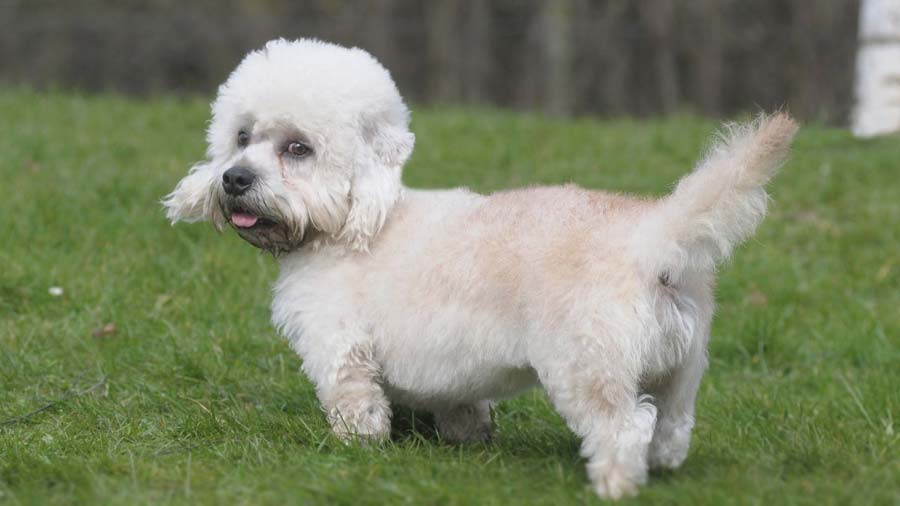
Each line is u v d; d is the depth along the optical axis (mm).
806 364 10062
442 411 7773
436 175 15344
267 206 7180
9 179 13898
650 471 6641
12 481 6559
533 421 8312
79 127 17828
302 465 6703
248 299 10477
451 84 29906
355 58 7527
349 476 6430
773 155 5875
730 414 8383
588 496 6098
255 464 6859
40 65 30812
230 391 8602
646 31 27844
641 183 14891
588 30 27828
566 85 27844
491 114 21188
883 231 13070
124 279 10766
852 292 11617
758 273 11922
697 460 6918
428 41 30078
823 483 6344
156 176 14109
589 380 6184
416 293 6898
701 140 17281
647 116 27719
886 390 8672
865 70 17688
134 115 19297
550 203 6703
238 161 7293
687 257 6094
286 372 9055
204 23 30844
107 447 7250
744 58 27797
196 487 6441
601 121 20766
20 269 10656
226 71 30812
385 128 7438
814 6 27172
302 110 7211
